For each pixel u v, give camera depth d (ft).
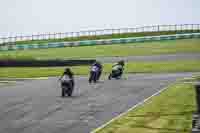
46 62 363.97
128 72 321.11
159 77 262.67
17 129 112.16
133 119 116.78
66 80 176.55
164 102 143.02
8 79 291.38
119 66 256.32
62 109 143.95
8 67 364.99
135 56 451.94
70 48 562.66
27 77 305.32
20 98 176.86
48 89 211.41
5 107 151.94
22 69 355.36
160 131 98.58
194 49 481.46
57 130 109.70
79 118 126.11
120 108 142.72
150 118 115.85
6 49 585.22
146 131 99.71
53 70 344.69
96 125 114.52
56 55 502.38
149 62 388.98
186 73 293.84
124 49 516.32
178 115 116.06
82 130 108.58
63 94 177.17
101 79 257.55
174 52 465.47
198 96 93.56
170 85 199.11
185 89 174.09
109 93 185.16
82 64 364.99
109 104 152.87
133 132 99.71
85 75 303.07
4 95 189.67
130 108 141.69
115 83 228.02
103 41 580.71
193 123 95.09
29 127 114.42
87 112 136.56
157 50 490.08
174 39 577.84
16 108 148.87
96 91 193.98
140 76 277.44
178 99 146.41
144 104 145.28
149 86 207.31
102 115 130.21
